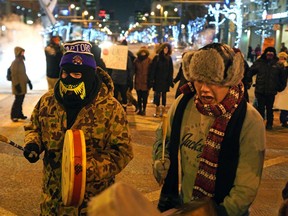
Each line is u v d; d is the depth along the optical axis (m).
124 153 2.54
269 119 9.55
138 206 0.87
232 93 2.04
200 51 1.99
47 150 2.59
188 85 2.24
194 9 58.16
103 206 0.83
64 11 57.16
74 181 2.14
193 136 2.18
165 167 2.20
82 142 2.21
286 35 31.59
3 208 4.64
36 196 5.01
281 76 9.28
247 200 2.03
